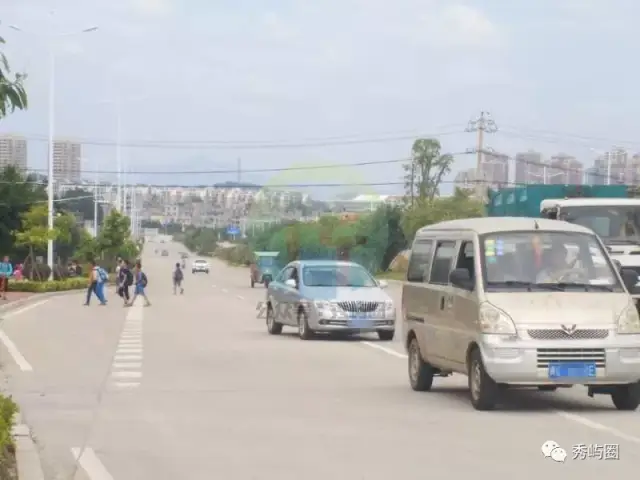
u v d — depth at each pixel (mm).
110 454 10453
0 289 46594
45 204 67188
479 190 67125
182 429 11898
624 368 12367
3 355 21094
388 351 22016
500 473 9266
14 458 9945
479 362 12781
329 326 24391
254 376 17312
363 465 9680
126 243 85812
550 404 13625
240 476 9281
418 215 55562
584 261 13344
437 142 68375
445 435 11258
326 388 15633
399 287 52219
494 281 13023
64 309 40656
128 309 40500
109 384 16250
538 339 12320
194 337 25938
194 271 102438
